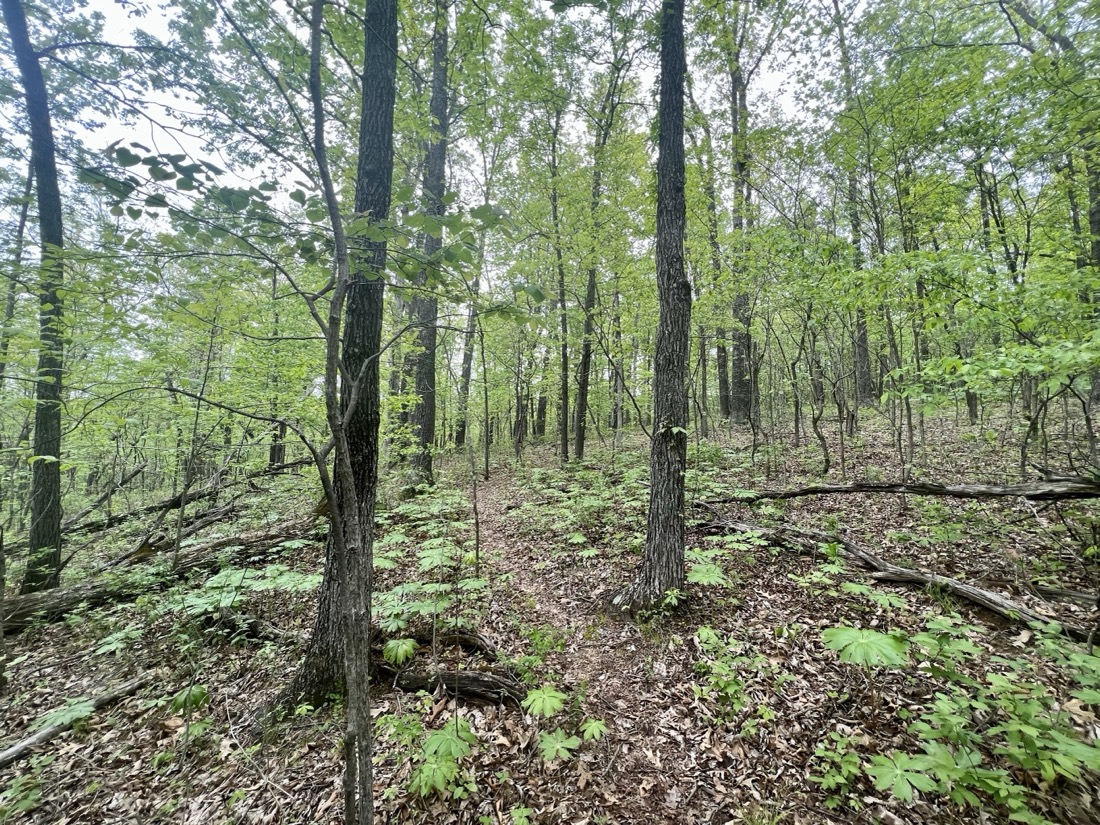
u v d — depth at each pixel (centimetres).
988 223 723
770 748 313
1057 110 536
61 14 523
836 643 246
